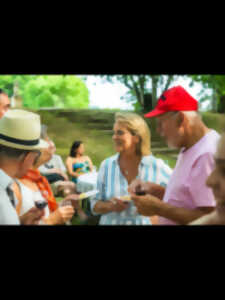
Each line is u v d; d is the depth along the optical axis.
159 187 1.75
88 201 2.68
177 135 1.46
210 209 1.37
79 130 7.17
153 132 4.80
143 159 1.89
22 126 1.19
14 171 1.20
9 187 1.28
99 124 7.49
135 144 1.88
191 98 1.48
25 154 1.20
